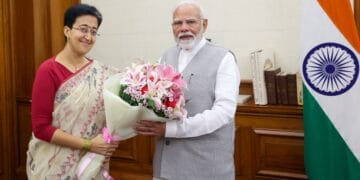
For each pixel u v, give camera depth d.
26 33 3.16
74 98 1.72
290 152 2.58
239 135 2.68
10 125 3.24
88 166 1.75
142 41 3.21
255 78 2.65
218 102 1.72
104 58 3.35
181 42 1.79
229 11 2.94
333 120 2.30
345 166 2.31
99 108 1.77
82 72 1.75
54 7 3.18
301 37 2.33
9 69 3.21
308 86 2.35
